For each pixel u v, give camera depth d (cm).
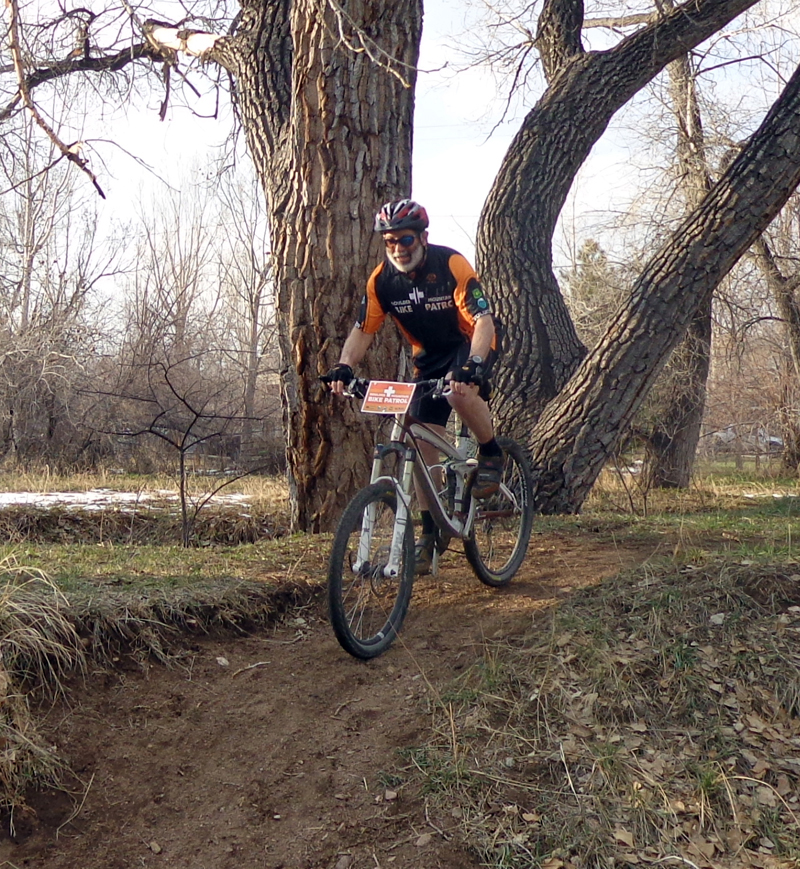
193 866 306
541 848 302
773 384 1988
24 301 1912
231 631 439
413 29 623
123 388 1772
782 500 1049
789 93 795
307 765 346
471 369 389
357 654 390
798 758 350
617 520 697
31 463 1741
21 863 308
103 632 402
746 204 786
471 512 467
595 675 378
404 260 413
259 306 2195
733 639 407
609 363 812
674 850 306
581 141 961
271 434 1830
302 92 614
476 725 354
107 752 353
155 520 930
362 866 299
